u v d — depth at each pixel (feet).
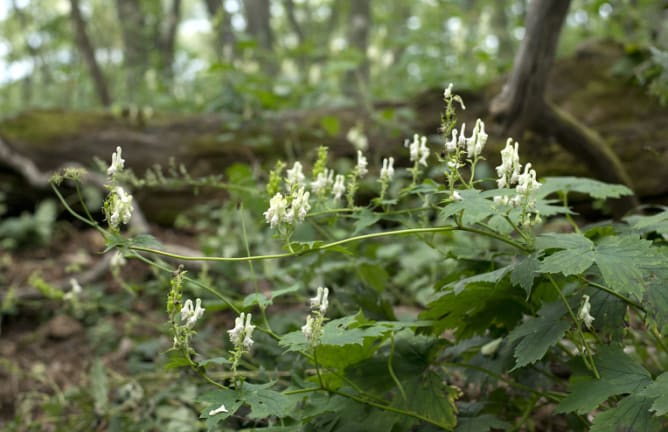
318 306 6.15
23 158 19.13
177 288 6.03
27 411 11.05
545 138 16.83
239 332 6.01
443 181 11.88
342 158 18.70
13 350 13.52
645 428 5.45
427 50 25.58
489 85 18.51
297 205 6.51
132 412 10.41
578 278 6.76
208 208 17.81
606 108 16.97
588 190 7.99
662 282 5.85
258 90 17.85
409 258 13.97
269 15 36.65
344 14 44.06
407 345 7.63
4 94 39.37
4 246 17.30
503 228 7.27
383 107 19.13
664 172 16.11
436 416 6.98
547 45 12.80
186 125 19.76
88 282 15.38
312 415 6.84
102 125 19.66
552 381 8.20
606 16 19.39
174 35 42.01
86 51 31.12
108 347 12.82
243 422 8.59
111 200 6.45
